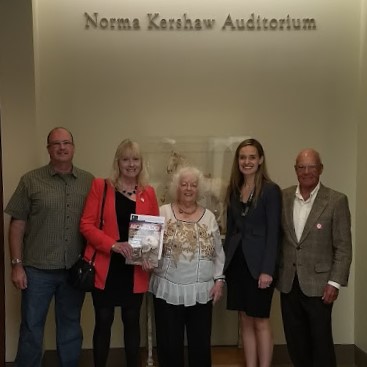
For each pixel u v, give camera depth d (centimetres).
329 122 437
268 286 332
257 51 431
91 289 326
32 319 341
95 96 423
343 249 327
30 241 343
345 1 432
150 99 427
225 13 428
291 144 436
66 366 354
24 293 345
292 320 340
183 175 332
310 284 328
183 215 335
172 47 426
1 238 338
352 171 439
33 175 345
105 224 328
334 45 434
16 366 350
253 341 364
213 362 416
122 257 331
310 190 338
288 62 433
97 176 427
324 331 329
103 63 423
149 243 317
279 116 434
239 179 354
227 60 430
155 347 430
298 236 336
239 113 432
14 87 395
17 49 394
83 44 421
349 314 442
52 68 419
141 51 425
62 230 340
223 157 431
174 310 330
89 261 327
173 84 427
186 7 425
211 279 335
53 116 420
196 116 430
